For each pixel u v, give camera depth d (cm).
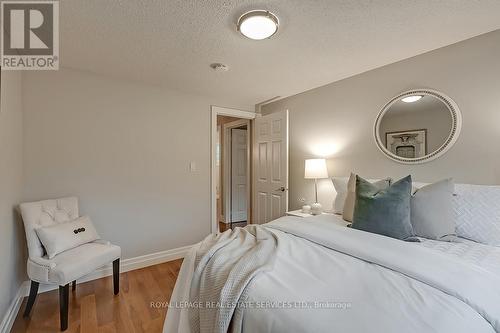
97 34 177
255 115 384
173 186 304
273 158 344
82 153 244
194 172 321
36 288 184
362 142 260
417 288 96
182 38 184
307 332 77
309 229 166
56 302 204
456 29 175
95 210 251
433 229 160
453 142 197
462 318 79
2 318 160
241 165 511
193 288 129
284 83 287
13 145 186
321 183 304
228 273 116
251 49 202
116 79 264
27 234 185
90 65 232
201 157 328
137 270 271
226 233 176
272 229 178
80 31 173
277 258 127
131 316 187
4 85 164
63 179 234
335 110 285
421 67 214
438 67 205
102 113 255
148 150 285
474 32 180
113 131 262
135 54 210
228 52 207
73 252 192
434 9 152
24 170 214
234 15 156
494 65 179
